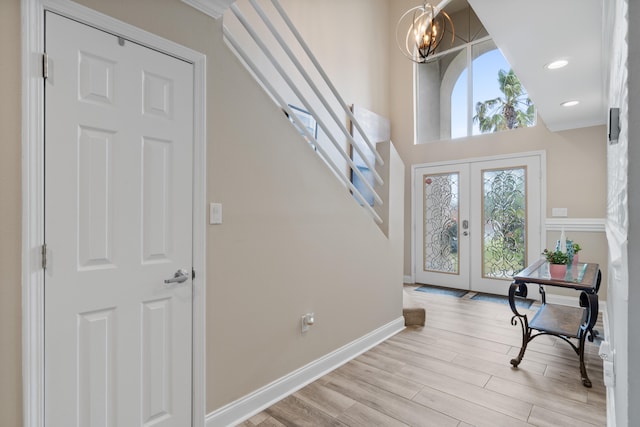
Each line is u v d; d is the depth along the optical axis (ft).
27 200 4.08
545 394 7.09
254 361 6.63
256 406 6.59
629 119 2.50
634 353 2.52
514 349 9.45
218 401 6.02
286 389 7.19
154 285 5.22
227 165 6.18
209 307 5.89
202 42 5.86
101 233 4.70
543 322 8.49
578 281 7.78
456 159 16.70
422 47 12.14
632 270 2.53
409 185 18.20
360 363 8.63
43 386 4.21
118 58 4.85
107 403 4.75
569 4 5.98
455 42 17.35
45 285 4.23
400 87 18.40
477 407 6.66
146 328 5.15
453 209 16.85
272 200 7.00
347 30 15.49
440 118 17.70
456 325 11.50
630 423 2.53
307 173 7.79
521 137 14.89
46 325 4.24
